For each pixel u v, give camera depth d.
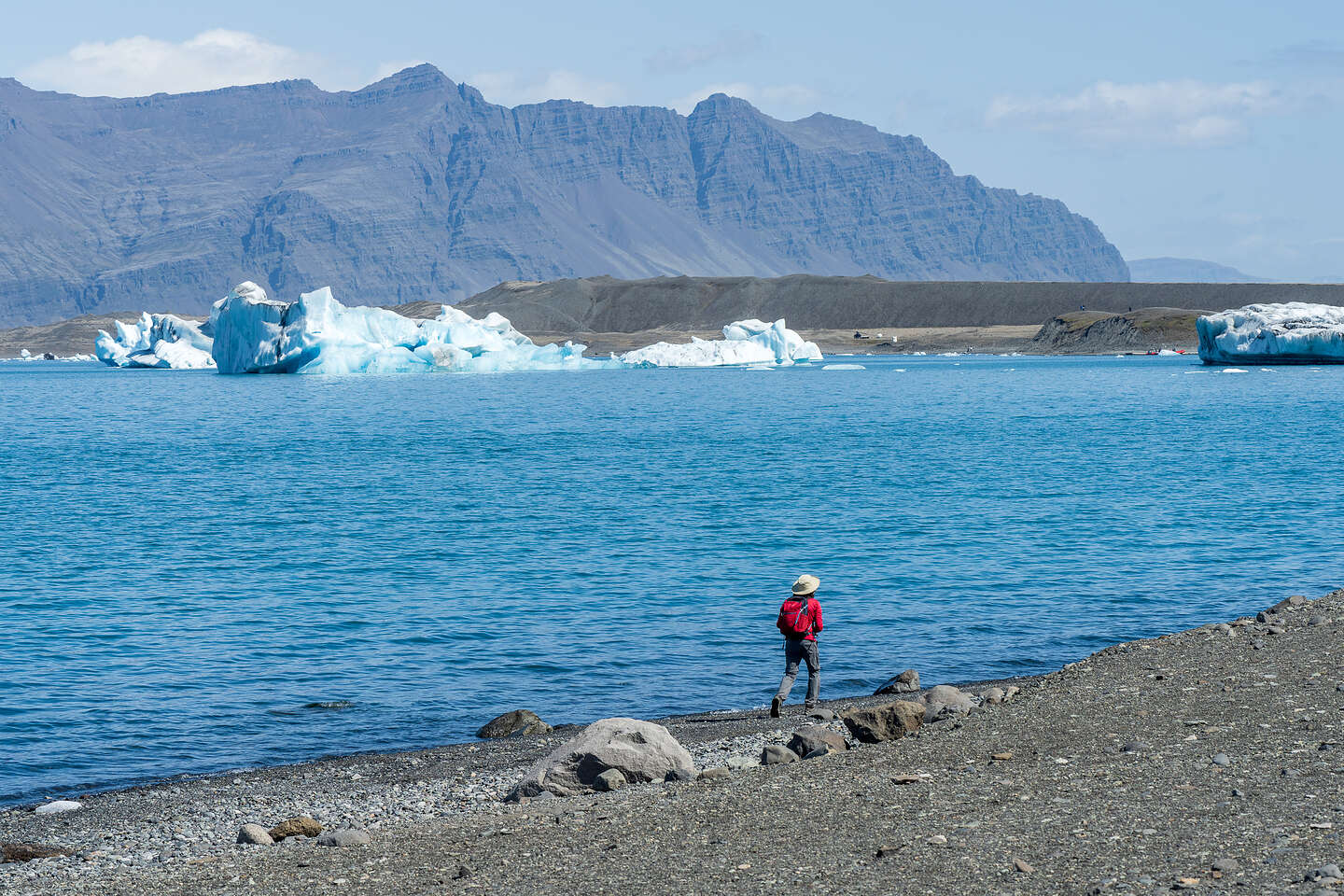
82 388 174.12
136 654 25.09
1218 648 19.20
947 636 25.75
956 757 13.91
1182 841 9.92
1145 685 16.88
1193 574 32.50
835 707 19.61
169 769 17.73
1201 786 11.57
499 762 17.11
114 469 65.44
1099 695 16.48
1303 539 38.06
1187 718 14.68
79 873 12.31
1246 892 8.61
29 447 79.94
